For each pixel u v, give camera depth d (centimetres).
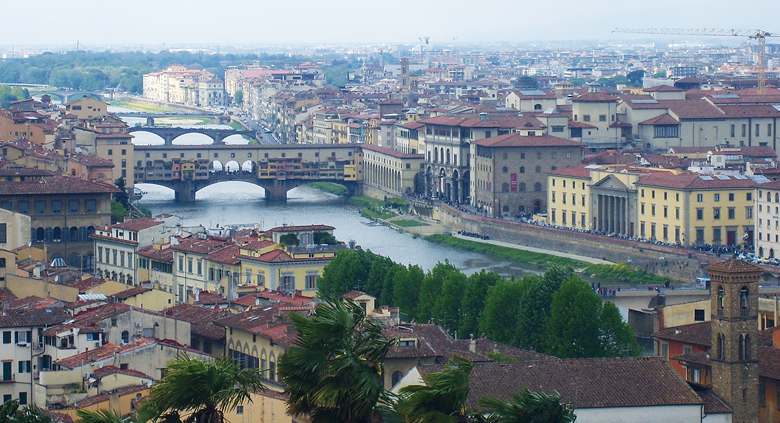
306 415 10606
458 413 10862
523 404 11688
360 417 10494
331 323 10625
